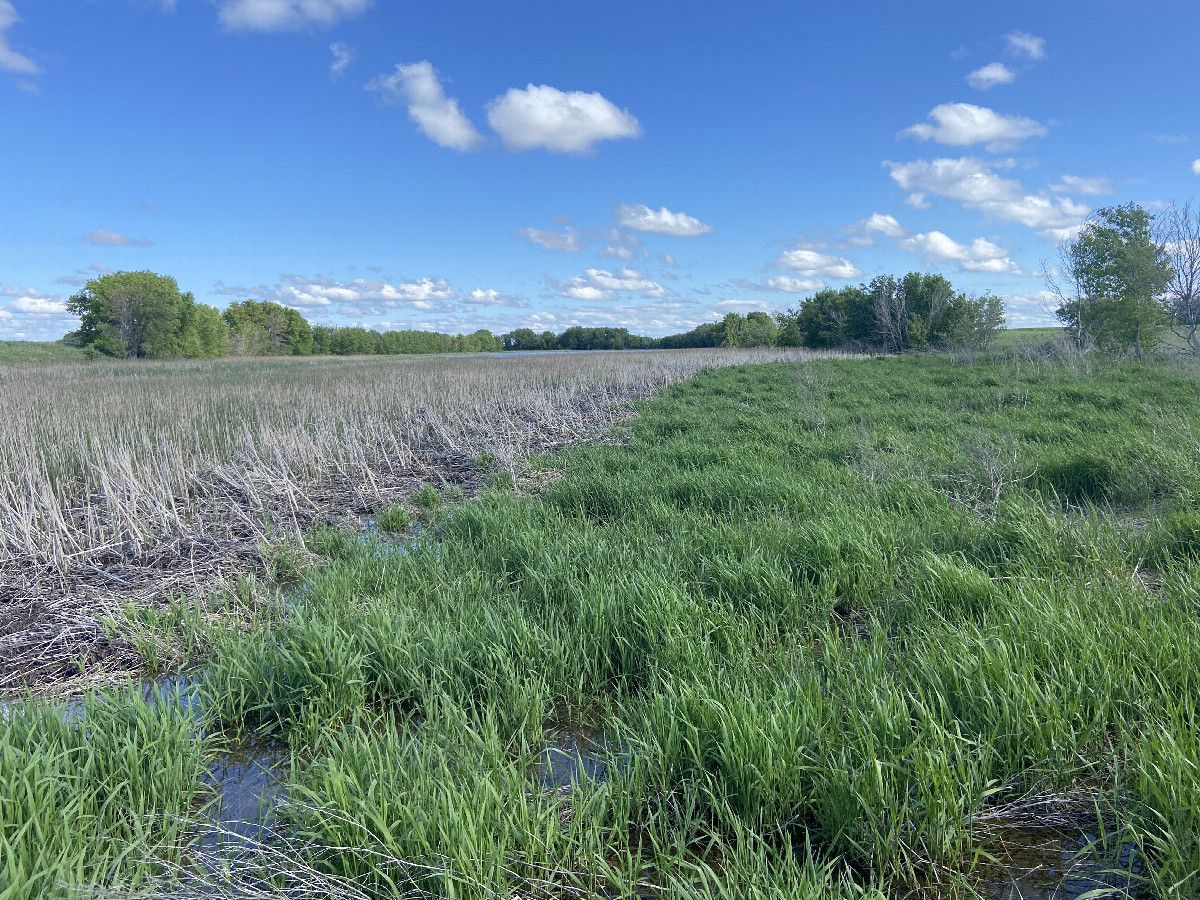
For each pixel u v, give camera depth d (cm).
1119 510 593
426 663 343
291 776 267
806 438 949
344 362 5169
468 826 218
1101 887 209
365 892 213
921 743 245
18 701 321
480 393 1838
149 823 236
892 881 218
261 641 362
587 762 288
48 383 2361
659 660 335
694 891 204
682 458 866
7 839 214
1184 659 279
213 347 7081
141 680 371
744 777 243
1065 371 1759
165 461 870
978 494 611
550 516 618
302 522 702
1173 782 213
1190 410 1029
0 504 618
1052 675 282
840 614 419
